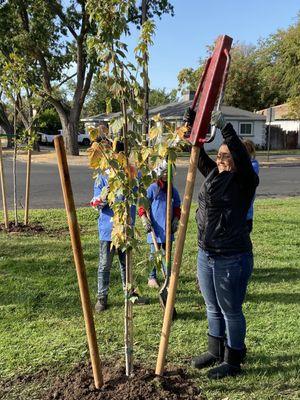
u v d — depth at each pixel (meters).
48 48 27.84
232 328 3.50
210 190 3.33
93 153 2.93
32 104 8.55
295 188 16.12
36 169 22.12
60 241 7.68
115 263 6.40
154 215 4.95
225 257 3.34
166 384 3.33
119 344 4.09
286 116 40.31
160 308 4.94
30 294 5.28
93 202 4.73
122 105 2.91
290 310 4.88
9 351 3.96
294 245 7.58
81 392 3.23
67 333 4.32
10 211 10.55
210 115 2.88
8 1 26.20
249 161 3.21
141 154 2.96
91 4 2.81
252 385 3.46
